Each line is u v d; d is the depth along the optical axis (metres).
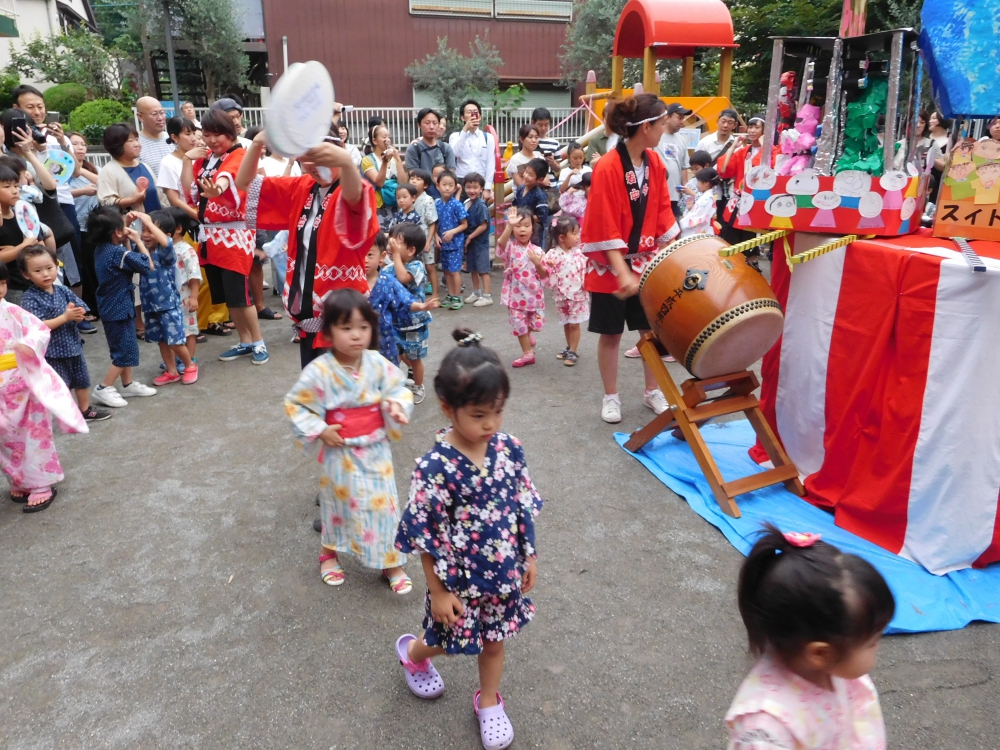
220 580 3.10
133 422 4.78
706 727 2.30
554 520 3.52
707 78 16.36
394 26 18.47
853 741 1.55
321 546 3.35
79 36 17.78
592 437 4.43
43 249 4.25
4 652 2.68
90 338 6.66
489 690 2.27
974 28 3.37
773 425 3.90
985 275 2.79
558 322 7.15
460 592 2.13
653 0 9.66
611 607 2.88
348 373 2.88
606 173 4.12
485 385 1.91
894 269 3.06
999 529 2.97
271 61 17.91
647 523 3.49
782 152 3.64
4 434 3.54
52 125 7.30
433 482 2.05
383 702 2.44
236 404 5.07
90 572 3.17
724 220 7.37
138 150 6.43
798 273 3.59
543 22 19.64
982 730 2.27
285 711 2.40
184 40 16.56
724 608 2.87
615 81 10.95
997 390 2.86
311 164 2.97
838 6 12.92
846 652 1.38
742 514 3.49
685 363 3.56
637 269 4.41
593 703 2.41
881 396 3.19
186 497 3.80
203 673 2.57
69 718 2.37
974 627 2.74
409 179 7.56
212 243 5.55
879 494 3.17
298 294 3.54
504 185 9.90
